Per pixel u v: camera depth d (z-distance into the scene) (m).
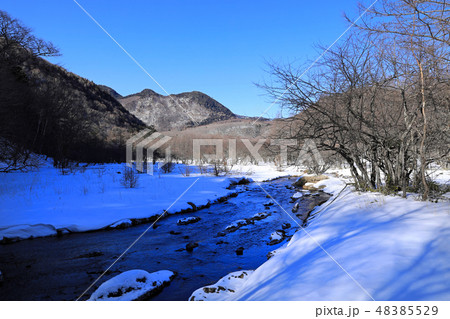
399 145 7.41
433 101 5.54
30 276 5.50
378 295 2.63
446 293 2.50
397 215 5.46
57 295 4.70
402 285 2.75
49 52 27.88
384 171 8.47
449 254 3.29
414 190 7.57
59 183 14.53
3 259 6.29
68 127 24.95
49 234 7.98
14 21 24.69
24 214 8.98
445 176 11.30
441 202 6.09
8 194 11.08
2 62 20.89
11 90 18.70
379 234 4.39
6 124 18.02
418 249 3.56
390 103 7.46
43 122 23.89
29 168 19.56
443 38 4.07
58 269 5.85
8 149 18.44
